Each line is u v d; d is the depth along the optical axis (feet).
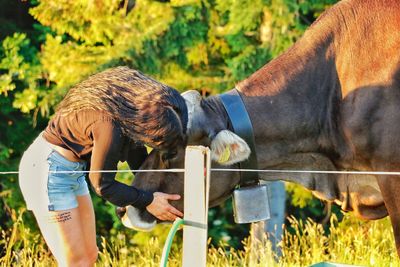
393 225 21.09
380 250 30.63
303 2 40.75
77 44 46.34
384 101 20.77
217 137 19.75
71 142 18.79
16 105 44.01
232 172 21.07
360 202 21.90
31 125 49.96
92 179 18.26
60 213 19.12
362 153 21.20
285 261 28.40
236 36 41.39
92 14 42.45
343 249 28.76
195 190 17.49
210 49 44.01
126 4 43.04
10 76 44.62
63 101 18.79
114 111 18.13
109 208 46.01
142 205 19.03
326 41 21.79
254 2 40.32
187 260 17.62
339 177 21.98
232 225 48.96
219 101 21.30
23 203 47.14
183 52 42.45
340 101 21.42
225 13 43.19
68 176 19.11
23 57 45.06
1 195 47.16
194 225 17.54
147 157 20.98
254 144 21.20
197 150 17.46
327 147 21.76
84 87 18.43
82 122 18.31
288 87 21.63
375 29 21.33
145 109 18.17
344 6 21.93
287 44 40.42
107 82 18.40
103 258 28.66
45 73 45.11
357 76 21.16
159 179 20.79
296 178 22.13
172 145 18.86
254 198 20.07
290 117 21.44
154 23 41.88
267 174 21.98
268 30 41.11
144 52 41.65
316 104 21.63
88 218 19.99
